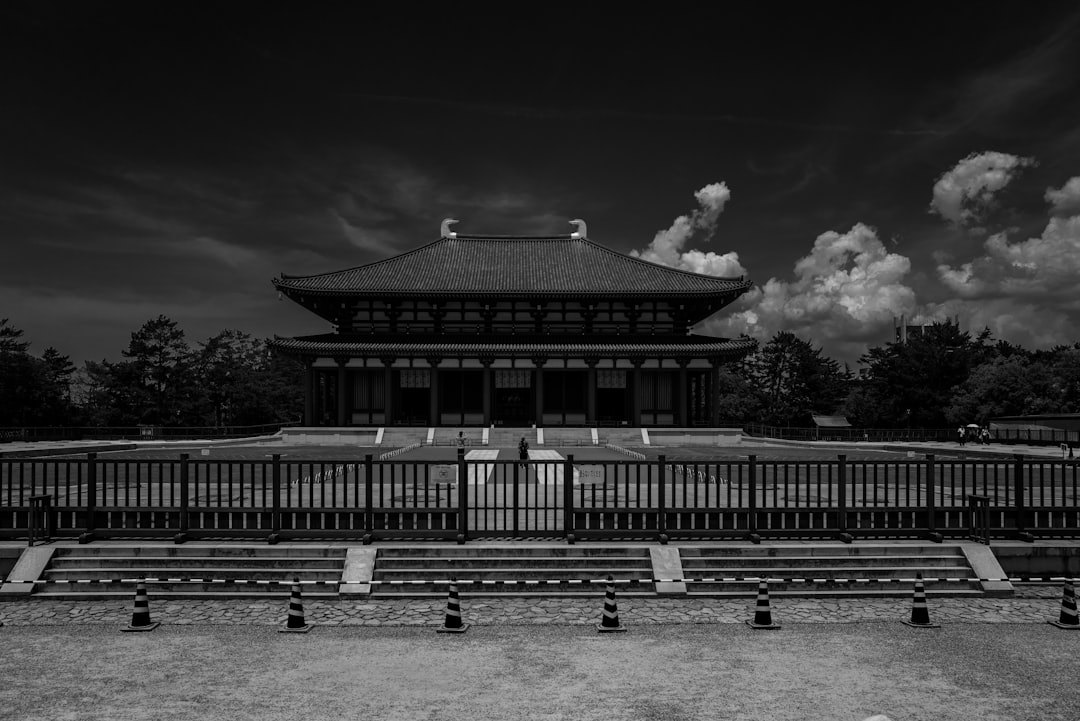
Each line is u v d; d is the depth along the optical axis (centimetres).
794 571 1733
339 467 3919
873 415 9619
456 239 8800
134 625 1442
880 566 1767
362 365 7312
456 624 1434
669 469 3809
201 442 6162
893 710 1040
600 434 6769
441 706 1051
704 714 1023
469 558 1747
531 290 7488
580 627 1459
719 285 7656
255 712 1028
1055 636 1402
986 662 1248
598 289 7569
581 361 7425
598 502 2380
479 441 6662
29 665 1228
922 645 1345
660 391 7656
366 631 1429
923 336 9788
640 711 1033
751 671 1202
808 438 6606
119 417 8250
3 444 5469
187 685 1135
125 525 1848
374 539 1834
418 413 7625
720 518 1870
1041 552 1820
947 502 2402
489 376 7356
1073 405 7212
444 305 7700
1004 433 6103
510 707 1048
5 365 7081
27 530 1836
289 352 7188
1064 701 1076
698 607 1599
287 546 1783
